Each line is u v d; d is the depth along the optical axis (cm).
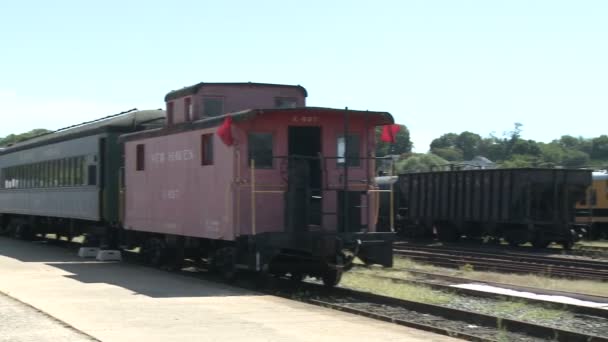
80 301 1159
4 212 3180
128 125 2098
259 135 1439
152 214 1798
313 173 1490
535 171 2894
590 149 13275
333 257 1430
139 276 1556
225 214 1446
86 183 2198
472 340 941
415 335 935
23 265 1789
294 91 1742
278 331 930
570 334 957
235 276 1484
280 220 1446
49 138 2581
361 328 972
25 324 943
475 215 3117
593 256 2553
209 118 1543
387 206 3158
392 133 1528
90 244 2184
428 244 3188
